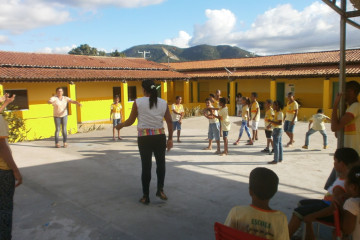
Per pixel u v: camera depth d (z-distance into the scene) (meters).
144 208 4.56
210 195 5.15
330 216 2.98
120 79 17.00
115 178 6.04
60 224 4.01
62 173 6.31
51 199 4.88
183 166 7.08
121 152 8.52
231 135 11.87
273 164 7.27
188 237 3.71
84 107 18.70
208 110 8.61
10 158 3.27
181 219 4.21
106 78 16.25
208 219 4.22
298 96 21.59
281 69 21.28
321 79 20.47
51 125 12.50
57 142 9.17
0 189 3.27
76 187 5.46
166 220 4.17
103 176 6.16
